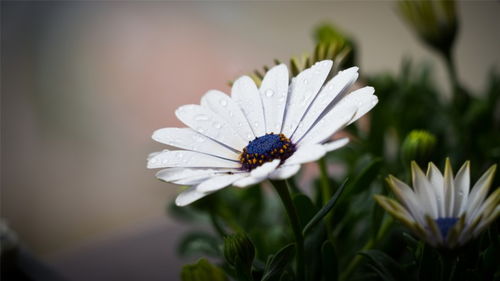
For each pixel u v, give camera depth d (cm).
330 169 53
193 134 30
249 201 39
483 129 40
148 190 99
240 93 31
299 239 29
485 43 94
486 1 96
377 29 100
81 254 50
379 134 39
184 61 103
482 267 29
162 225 53
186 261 47
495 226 29
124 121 102
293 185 34
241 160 29
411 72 45
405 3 41
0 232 40
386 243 35
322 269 32
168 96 100
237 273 29
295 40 102
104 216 96
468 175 27
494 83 42
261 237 34
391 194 32
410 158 33
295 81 30
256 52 102
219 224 37
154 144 100
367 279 34
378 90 39
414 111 42
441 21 40
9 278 39
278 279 30
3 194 102
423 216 26
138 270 47
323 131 27
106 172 102
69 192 101
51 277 39
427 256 29
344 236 36
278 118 30
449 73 42
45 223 97
